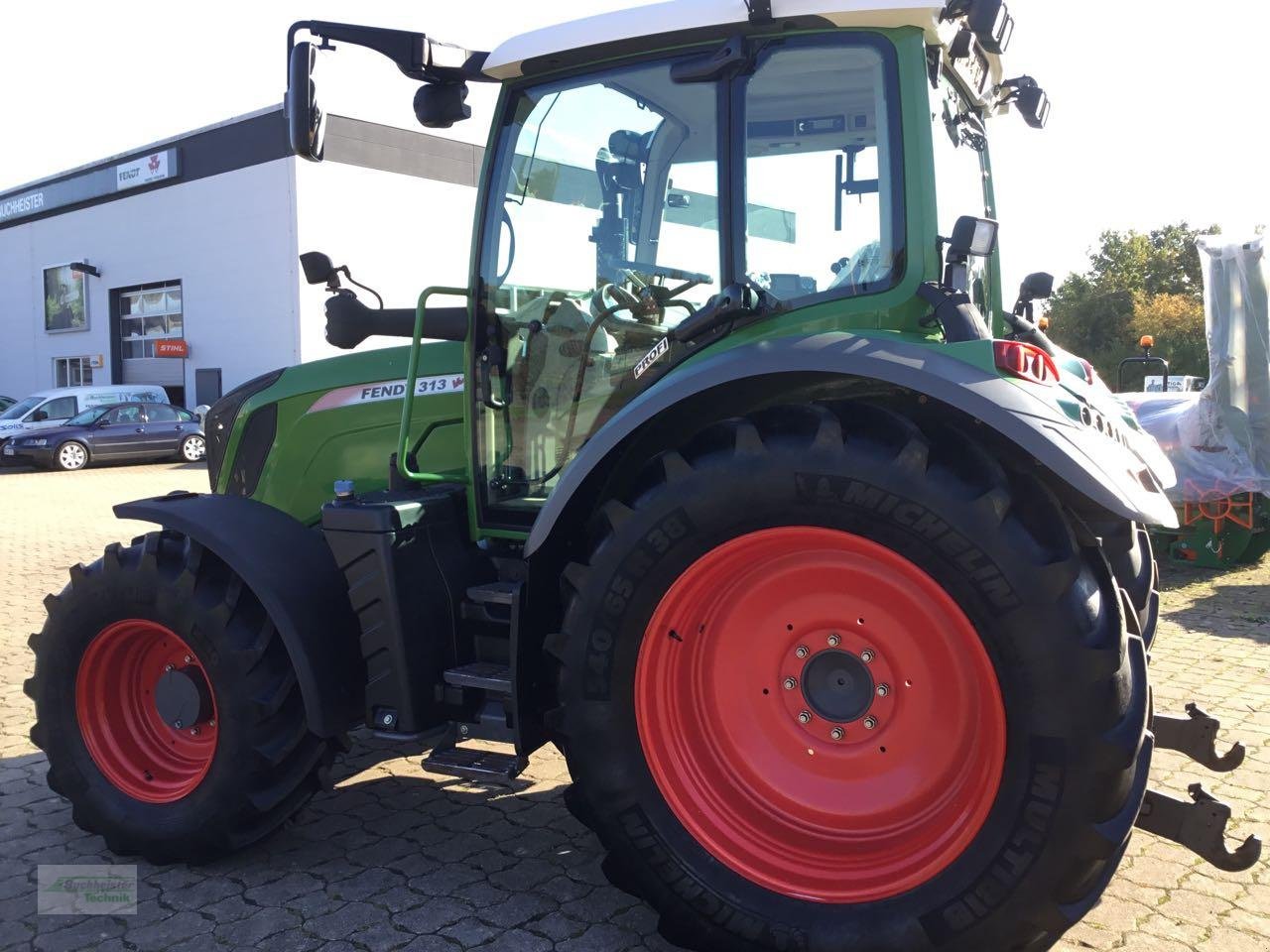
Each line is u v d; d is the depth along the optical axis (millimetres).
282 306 23188
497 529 3100
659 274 2855
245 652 2893
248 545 2920
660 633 2422
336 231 22969
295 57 2758
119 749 3156
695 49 2727
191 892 2852
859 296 2557
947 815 2293
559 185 2980
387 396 3482
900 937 2184
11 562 8852
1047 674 2059
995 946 2133
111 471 18609
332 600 2959
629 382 2871
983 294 3467
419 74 3023
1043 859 2066
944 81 2752
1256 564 7754
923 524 2141
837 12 2471
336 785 3648
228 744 2893
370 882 2895
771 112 2658
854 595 2373
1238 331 7098
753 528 2307
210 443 3979
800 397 2561
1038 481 2215
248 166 23375
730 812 2451
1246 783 3516
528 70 2936
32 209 30656
